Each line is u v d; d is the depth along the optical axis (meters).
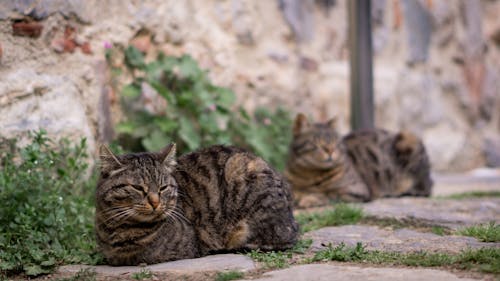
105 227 4.76
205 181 5.12
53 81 6.52
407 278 3.81
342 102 11.20
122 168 4.73
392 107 12.45
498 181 11.72
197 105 8.47
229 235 5.00
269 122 9.72
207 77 8.75
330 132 8.33
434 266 4.16
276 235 4.95
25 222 5.10
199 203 5.05
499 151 14.88
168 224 4.82
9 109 5.98
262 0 10.19
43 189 5.50
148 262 4.74
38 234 5.08
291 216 5.11
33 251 4.82
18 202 5.25
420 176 9.14
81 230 5.61
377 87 12.16
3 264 4.68
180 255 4.82
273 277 4.02
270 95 10.05
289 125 9.94
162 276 4.29
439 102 13.86
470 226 5.73
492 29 15.84
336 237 5.47
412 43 13.36
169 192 4.80
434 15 13.93
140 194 4.66
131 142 7.84
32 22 6.43
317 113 10.95
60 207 5.40
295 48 10.74
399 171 9.05
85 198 6.20
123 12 7.82
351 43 9.73
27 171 5.47
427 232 5.75
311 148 8.15
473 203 7.47
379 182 8.80
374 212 6.54
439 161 13.45
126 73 7.84
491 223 5.57
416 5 13.48
